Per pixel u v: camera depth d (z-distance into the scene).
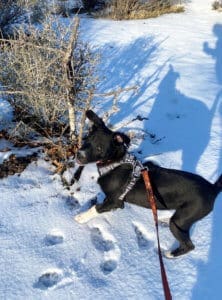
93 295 0.90
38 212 1.10
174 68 2.08
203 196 0.94
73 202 1.15
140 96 1.75
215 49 2.42
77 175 1.19
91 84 1.37
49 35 1.25
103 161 0.99
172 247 1.04
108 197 1.03
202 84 1.93
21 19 2.27
